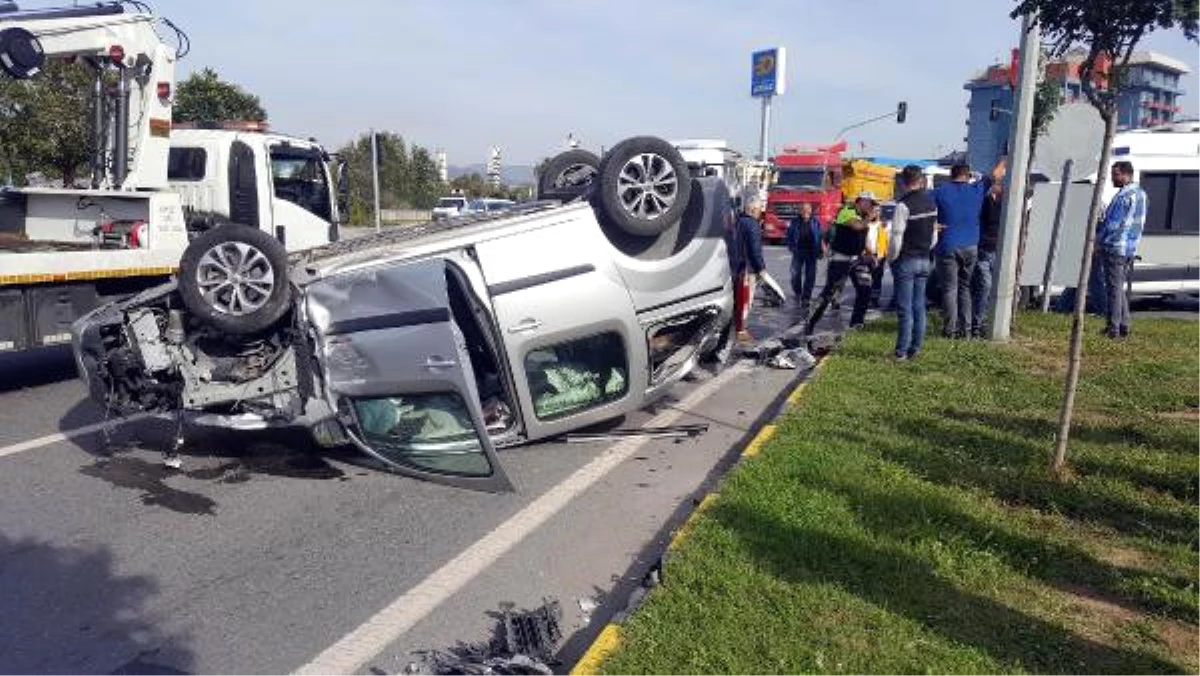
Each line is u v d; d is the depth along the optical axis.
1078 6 5.21
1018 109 10.45
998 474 5.88
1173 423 7.14
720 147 24.03
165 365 6.16
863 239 11.75
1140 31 5.11
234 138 11.25
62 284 8.45
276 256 6.01
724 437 7.23
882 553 4.61
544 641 3.87
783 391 8.84
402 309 5.88
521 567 4.80
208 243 5.95
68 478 6.20
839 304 14.63
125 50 9.77
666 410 8.05
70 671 3.81
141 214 9.41
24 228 10.20
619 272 6.64
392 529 5.34
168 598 4.47
